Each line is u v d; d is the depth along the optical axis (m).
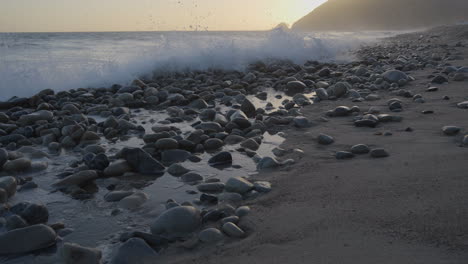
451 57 7.89
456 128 2.67
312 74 6.77
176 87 5.72
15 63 6.62
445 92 4.27
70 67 6.56
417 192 1.71
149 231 1.66
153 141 2.97
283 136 3.11
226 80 6.48
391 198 1.68
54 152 2.90
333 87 4.75
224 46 8.05
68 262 1.38
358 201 1.70
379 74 5.89
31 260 1.44
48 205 1.96
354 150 2.47
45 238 1.54
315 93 5.15
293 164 2.38
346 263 1.22
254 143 2.86
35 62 7.09
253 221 1.63
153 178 2.33
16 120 3.91
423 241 1.30
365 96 4.55
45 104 4.39
